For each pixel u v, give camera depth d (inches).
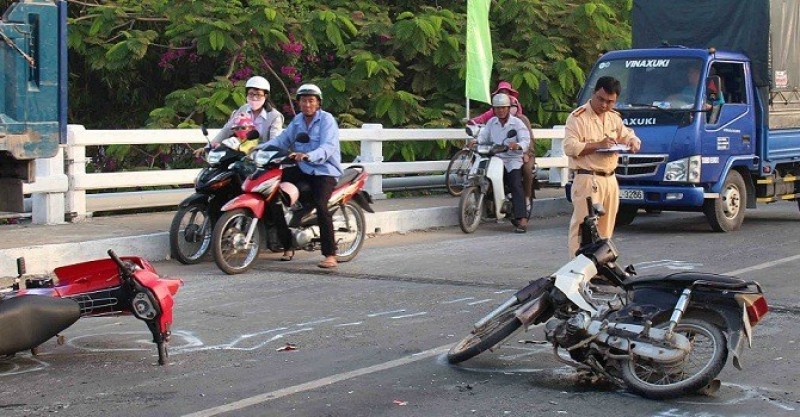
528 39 845.2
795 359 304.3
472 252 521.0
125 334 341.1
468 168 665.6
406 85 838.5
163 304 296.4
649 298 272.2
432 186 709.9
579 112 391.5
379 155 655.1
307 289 419.2
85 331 345.4
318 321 358.6
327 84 783.7
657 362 265.0
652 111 596.1
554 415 251.8
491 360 305.0
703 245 545.6
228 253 452.4
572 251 397.4
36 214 521.3
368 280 440.8
